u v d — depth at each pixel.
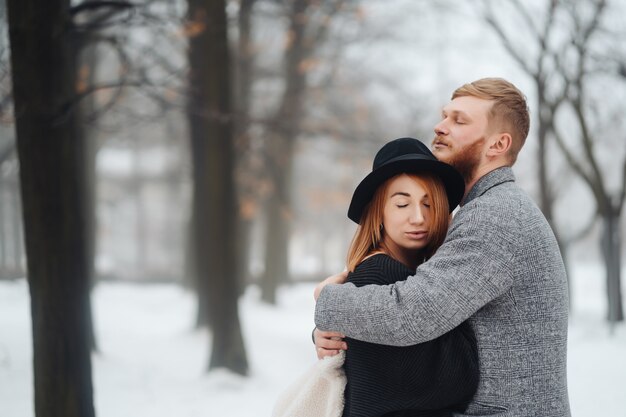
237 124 10.67
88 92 4.50
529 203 1.84
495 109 1.92
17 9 3.62
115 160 36.62
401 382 1.73
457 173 1.90
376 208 1.96
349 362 1.83
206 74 8.70
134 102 12.67
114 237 42.34
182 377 8.26
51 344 3.61
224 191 8.80
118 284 24.59
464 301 1.67
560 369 1.79
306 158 30.45
